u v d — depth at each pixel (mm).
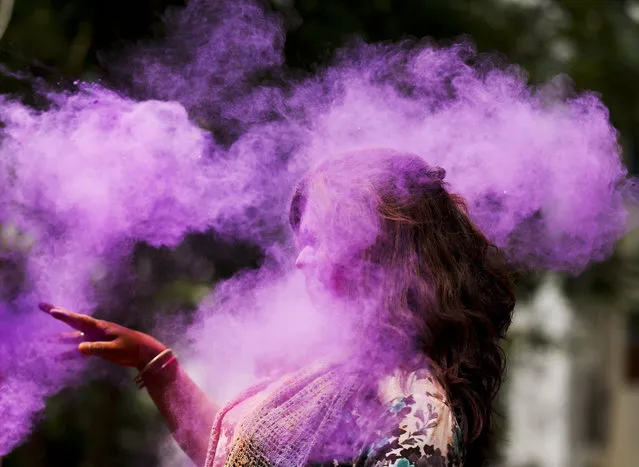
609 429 8312
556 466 7926
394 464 1333
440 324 1450
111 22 3617
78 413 4465
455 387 1445
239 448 1512
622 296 5871
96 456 4531
